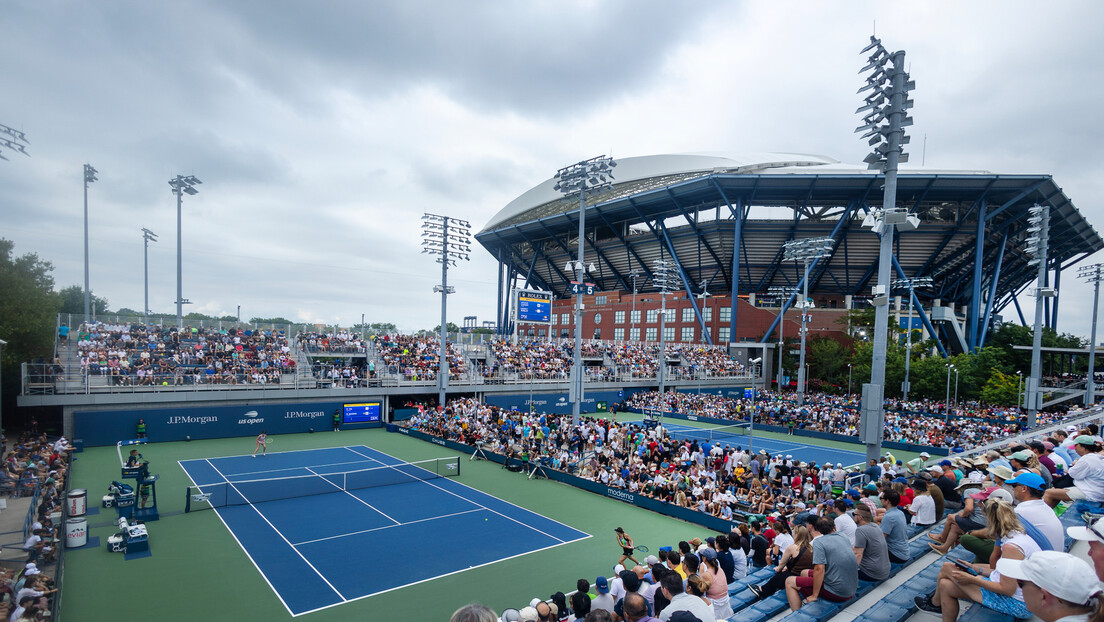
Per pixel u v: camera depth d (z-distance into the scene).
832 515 10.49
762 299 93.88
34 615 12.03
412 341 56.38
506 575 17.34
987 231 76.25
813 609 7.64
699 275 95.88
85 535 18.86
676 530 21.84
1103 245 96.81
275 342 48.78
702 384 69.81
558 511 24.06
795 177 70.19
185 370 40.38
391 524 21.84
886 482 14.18
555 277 120.81
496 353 59.41
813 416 48.00
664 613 6.50
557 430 36.94
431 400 50.22
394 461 33.22
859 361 69.94
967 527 9.11
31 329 34.34
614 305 98.88
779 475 24.92
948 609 6.43
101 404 35.25
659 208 84.69
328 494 25.92
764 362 76.31
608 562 18.55
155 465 30.81
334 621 14.24
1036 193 69.31
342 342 52.09
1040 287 34.84
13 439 33.69
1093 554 4.78
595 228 97.62
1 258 36.38
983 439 38.91
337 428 43.72
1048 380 67.69
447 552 19.11
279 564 17.77
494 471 31.25
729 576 11.84
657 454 29.75
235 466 31.05
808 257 56.66
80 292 83.75
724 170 85.62
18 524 19.81
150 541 19.50
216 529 20.88
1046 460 11.73
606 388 61.00
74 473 28.47
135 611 14.51
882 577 8.47
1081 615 3.87
